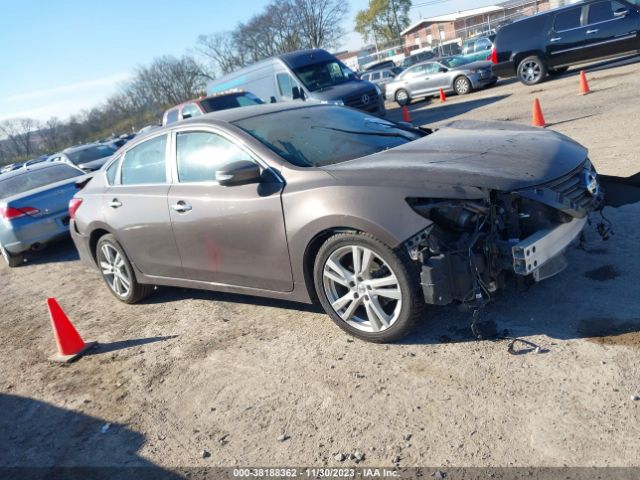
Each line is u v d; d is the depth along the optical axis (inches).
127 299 221.8
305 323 169.9
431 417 115.5
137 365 169.2
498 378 122.3
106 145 647.8
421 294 135.3
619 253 164.2
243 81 650.2
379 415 120.0
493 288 132.5
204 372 155.3
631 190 178.2
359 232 137.9
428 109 737.0
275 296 164.6
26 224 327.9
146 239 194.2
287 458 113.8
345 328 150.8
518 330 138.4
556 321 138.3
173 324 193.9
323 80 587.2
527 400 113.6
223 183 152.8
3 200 334.6
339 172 145.3
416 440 110.2
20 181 363.9
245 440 122.6
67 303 250.7
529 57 617.6
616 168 241.3
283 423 125.2
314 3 2274.9
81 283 279.3
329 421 122.0
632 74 506.3
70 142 3083.2
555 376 118.6
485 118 490.0
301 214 145.4
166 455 123.5
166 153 189.3
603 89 468.1
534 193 128.6
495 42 640.4
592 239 176.9
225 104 582.6
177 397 146.1
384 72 1079.6
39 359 192.2
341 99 546.0
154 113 2844.5
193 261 181.8
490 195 128.8
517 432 105.9
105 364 175.5
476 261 129.4
